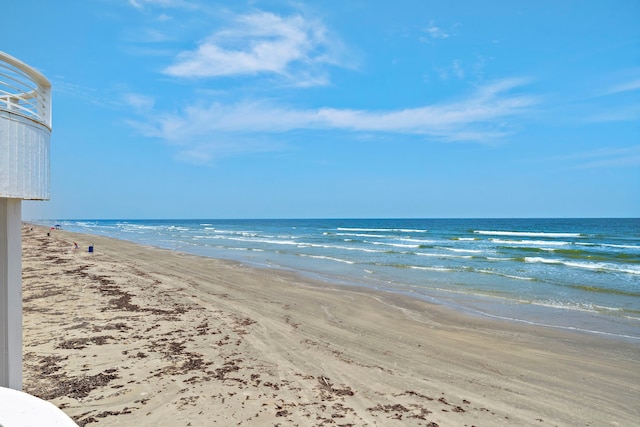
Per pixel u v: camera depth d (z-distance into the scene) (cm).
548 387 709
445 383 710
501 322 1163
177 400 584
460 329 1089
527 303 1410
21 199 516
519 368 799
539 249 3428
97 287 1440
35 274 1691
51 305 1139
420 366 794
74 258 2355
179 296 1355
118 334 888
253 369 725
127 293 1357
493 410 610
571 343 971
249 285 1689
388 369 767
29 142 470
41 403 338
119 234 6594
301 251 3409
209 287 1584
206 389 627
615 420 593
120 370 686
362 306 1346
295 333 986
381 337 991
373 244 4262
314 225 12544
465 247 3762
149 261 2417
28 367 684
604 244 4047
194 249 3600
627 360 855
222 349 826
